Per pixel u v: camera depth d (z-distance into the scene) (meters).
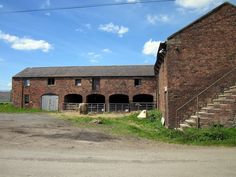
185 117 19.52
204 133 14.10
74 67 55.69
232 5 20.05
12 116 31.69
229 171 8.13
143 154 10.52
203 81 19.75
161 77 26.83
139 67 52.97
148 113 31.11
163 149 11.70
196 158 9.87
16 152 10.55
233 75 19.39
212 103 19.12
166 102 20.75
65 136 15.18
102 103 50.59
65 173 7.75
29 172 7.82
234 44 19.86
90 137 14.91
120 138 14.73
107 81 50.00
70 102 53.38
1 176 7.43
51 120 25.95
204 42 19.94
